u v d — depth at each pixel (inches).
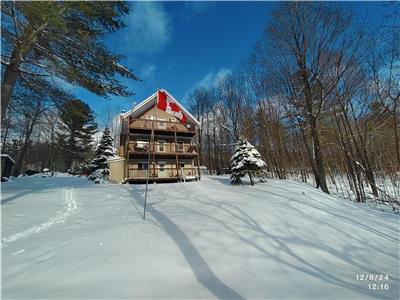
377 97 676.7
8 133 1207.6
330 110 751.1
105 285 136.5
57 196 414.3
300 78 711.1
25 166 1895.9
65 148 1680.6
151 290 133.3
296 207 388.2
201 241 211.3
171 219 276.5
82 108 431.2
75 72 378.0
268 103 992.9
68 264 162.2
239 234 239.8
